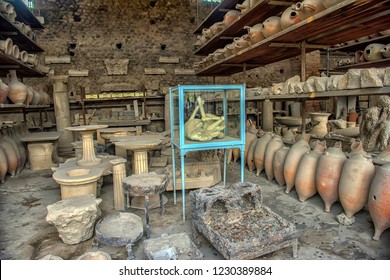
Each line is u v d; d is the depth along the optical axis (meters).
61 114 5.66
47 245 2.02
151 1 7.43
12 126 4.51
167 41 7.62
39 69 5.33
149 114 7.42
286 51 3.96
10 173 3.90
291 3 3.39
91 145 3.35
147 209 2.04
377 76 2.05
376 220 1.93
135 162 2.95
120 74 7.32
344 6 2.21
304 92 2.88
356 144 2.54
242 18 4.07
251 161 3.70
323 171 2.37
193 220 2.04
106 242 1.85
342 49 5.40
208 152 3.29
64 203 2.05
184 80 7.80
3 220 2.46
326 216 2.35
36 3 6.78
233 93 2.63
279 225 1.87
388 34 4.21
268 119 5.83
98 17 7.16
